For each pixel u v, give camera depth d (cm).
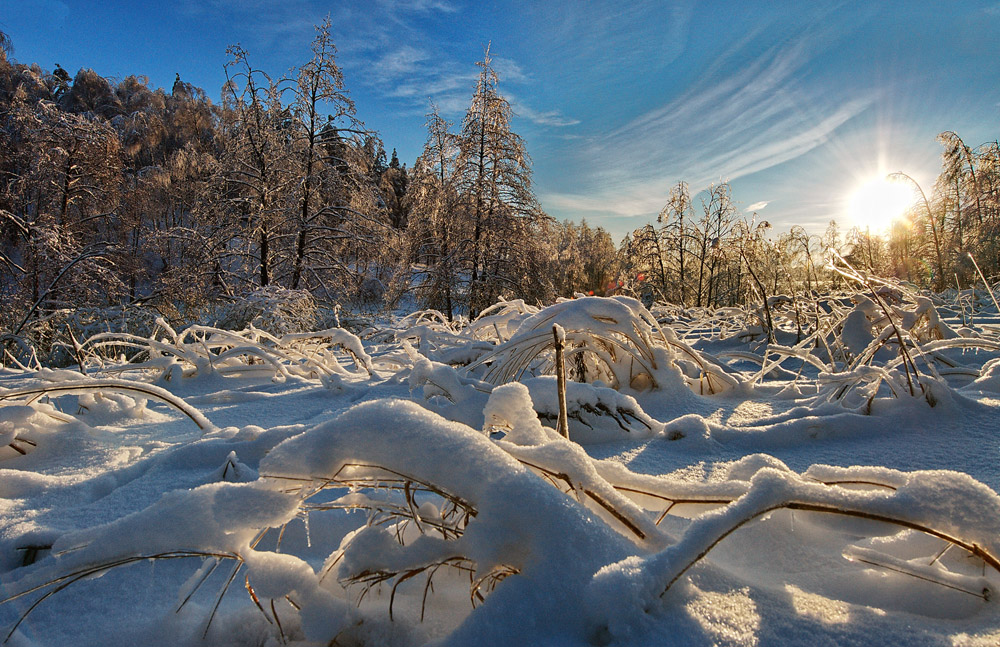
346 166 1761
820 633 97
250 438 259
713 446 253
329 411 363
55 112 1756
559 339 160
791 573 131
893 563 116
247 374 534
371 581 120
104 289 1434
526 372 401
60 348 827
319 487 118
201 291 1482
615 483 142
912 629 100
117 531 113
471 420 282
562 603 97
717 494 133
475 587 108
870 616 104
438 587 132
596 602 94
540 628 95
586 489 125
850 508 114
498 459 112
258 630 118
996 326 485
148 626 122
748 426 286
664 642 92
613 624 93
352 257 1869
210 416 351
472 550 107
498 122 1958
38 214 1730
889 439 249
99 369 488
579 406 284
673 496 137
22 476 212
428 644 98
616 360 379
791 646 93
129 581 142
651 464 235
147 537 112
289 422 334
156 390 282
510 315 536
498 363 358
